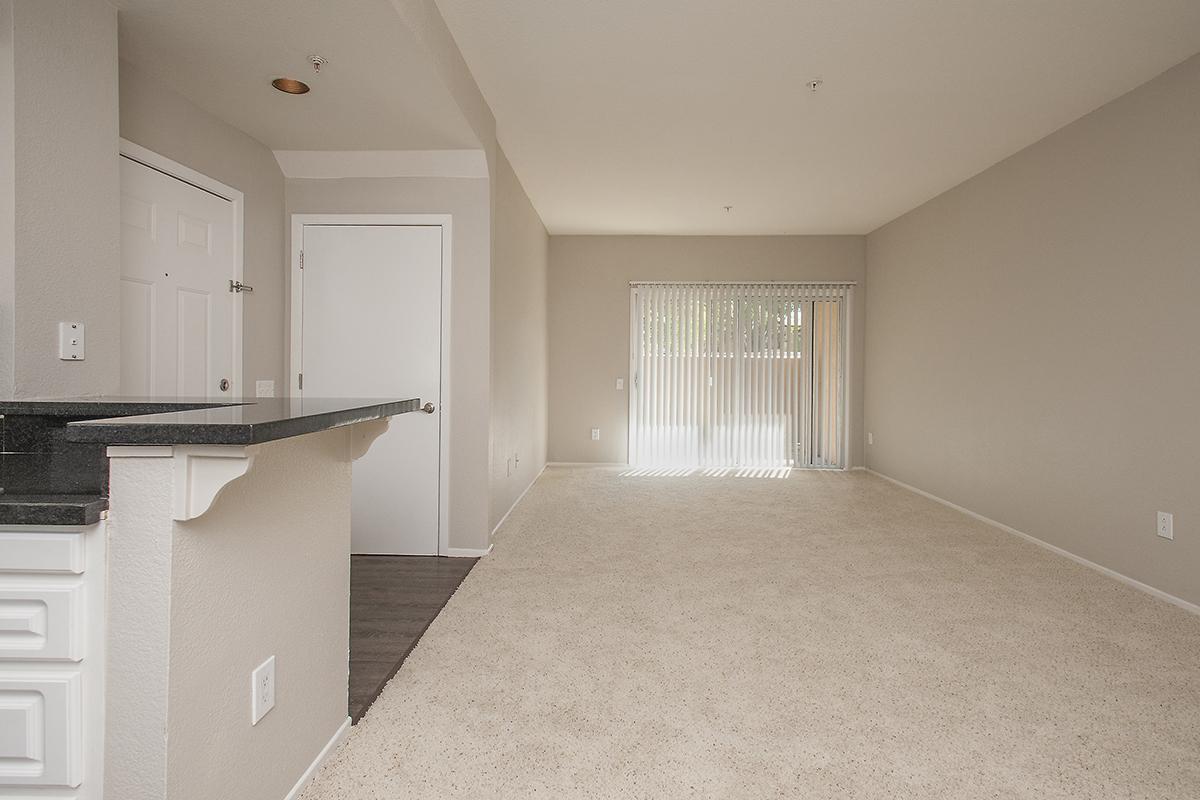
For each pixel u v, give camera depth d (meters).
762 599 3.29
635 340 7.73
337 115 3.39
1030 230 4.52
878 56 3.31
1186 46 3.16
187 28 2.52
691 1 2.83
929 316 6.01
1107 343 3.78
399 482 4.14
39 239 1.99
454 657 2.61
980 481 5.14
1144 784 1.82
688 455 7.71
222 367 3.45
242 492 1.46
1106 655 2.64
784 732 2.07
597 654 2.64
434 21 2.84
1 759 1.23
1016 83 3.57
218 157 3.42
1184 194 3.27
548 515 5.20
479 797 1.74
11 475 1.50
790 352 7.65
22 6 1.94
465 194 4.09
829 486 6.53
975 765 1.90
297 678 1.74
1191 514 3.21
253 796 1.53
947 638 2.81
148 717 1.23
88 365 2.17
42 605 1.22
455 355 4.12
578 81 3.62
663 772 1.86
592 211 6.55
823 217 6.74
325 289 4.11
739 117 4.10
